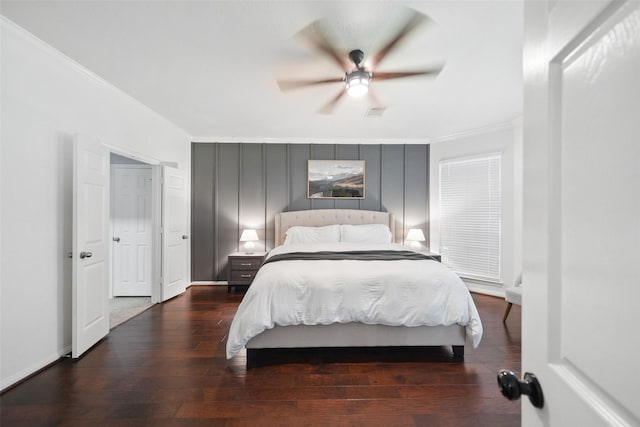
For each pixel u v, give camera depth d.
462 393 1.92
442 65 2.36
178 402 1.83
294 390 1.95
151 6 1.77
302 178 4.81
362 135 4.62
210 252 4.77
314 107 3.40
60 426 1.62
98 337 2.63
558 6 0.48
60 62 2.33
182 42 2.13
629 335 0.35
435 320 2.31
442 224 4.64
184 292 4.35
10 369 1.97
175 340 2.71
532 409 0.56
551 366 0.51
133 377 2.09
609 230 0.38
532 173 0.56
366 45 2.12
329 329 2.37
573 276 0.46
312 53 2.24
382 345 2.38
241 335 2.20
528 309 0.58
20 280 2.04
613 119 0.37
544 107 0.52
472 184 4.30
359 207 4.84
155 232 3.86
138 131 3.37
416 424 1.65
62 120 2.37
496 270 4.07
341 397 1.88
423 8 1.77
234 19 1.88
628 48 0.34
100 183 2.64
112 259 4.17
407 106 3.35
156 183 3.86
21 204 2.05
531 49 0.57
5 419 1.68
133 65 2.46
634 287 0.34
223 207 4.77
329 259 2.94
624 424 0.35
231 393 1.92
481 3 1.72
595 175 0.40
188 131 4.42
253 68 2.48
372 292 2.35
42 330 2.20
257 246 4.79
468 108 3.41
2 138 1.93
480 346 2.59
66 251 2.40
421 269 2.52
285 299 2.30
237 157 4.78
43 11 1.81
